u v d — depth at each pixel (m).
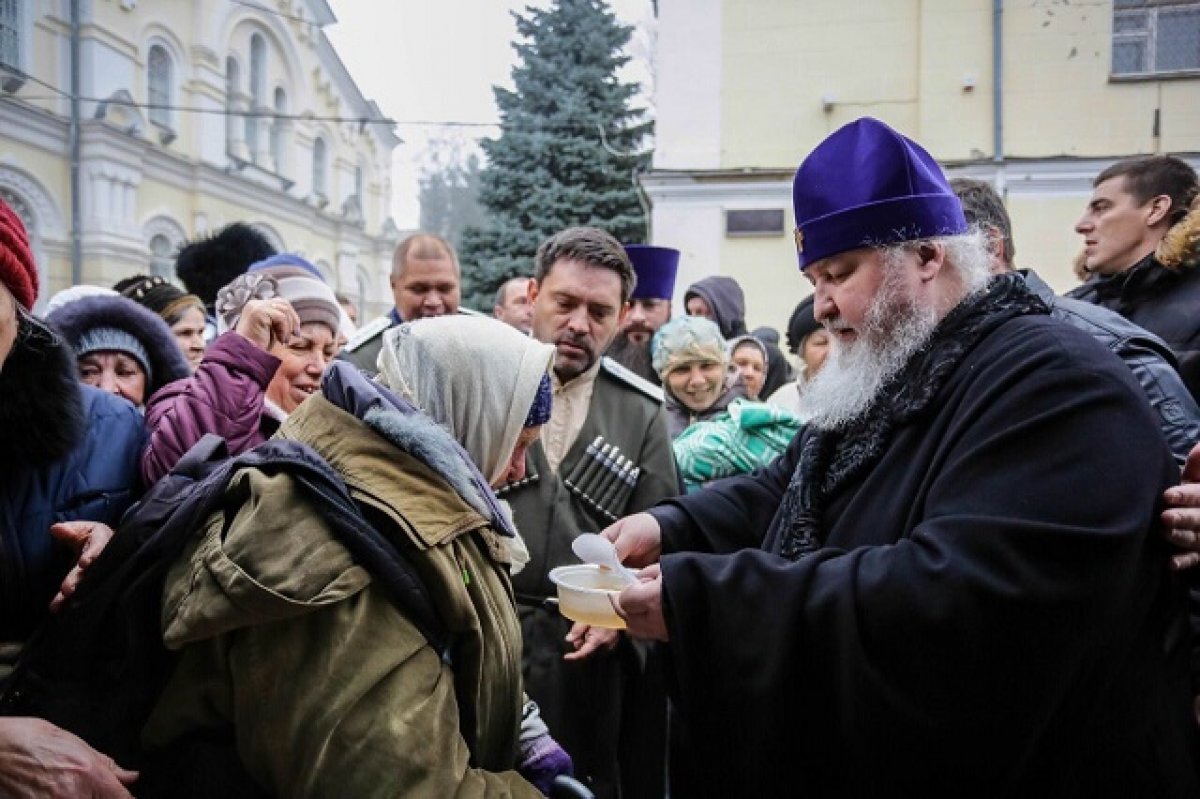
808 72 8.65
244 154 17.16
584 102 14.20
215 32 16.09
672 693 1.17
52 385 1.26
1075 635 0.98
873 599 1.01
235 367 1.58
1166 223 2.14
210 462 1.22
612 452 2.00
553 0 14.87
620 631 1.88
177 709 1.01
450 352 1.26
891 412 1.22
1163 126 7.90
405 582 0.99
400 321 2.95
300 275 2.04
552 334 2.03
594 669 1.89
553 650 1.87
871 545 1.18
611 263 2.05
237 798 1.01
